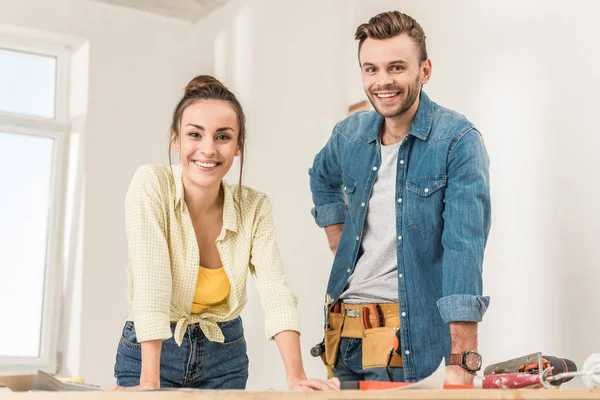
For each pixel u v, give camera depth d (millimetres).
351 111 3854
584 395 1013
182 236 1785
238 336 1896
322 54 4059
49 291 4953
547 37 2887
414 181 2068
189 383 1857
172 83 5246
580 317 2686
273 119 4426
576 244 2723
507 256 2971
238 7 4848
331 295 2213
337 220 2451
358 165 2209
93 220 4898
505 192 3002
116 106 5062
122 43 5125
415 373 2025
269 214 1883
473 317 1887
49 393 1267
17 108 5027
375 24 2057
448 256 1959
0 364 4785
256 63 4633
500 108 3053
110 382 4801
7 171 4980
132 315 1831
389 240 2102
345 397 1051
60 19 4957
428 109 2102
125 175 5027
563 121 2807
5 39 4957
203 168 1720
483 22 3150
